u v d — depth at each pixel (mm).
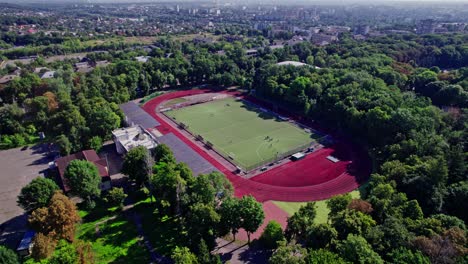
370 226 65000
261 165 113562
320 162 116062
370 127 123000
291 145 129750
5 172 107125
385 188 76750
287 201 94375
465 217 74312
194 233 68188
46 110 138625
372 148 124188
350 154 121875
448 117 121938
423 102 135750
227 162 116438
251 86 199250
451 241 58000
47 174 105500
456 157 86562
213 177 83000
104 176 98312
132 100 181875
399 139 110375
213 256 63969
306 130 144125
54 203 69812
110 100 161375
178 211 83250
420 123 113438
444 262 54281
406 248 58406
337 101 145125
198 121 155000
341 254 56688
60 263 59250
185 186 82062
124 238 77625
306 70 185500
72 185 85000
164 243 76000
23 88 160375
